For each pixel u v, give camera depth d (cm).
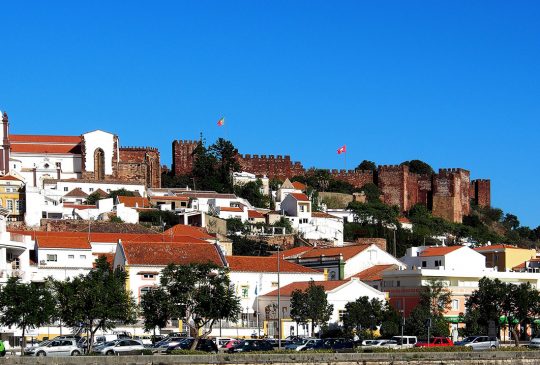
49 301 13638
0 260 15638
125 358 11006
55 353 13525
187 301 14025
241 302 19275
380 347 14238
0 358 10412
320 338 17050
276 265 19988
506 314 18275
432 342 16362
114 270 18250
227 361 11562
